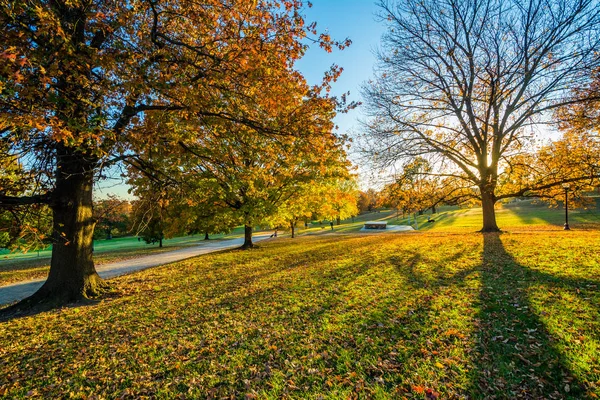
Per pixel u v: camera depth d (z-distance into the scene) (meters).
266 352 4.80
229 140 9.72
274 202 19.11
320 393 3.67
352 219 77.94
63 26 5.98
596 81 14.75
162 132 8.50
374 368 4.09
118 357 5.04
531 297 6.05
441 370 3.92
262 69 6.92
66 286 8.45
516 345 4.35
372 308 6.29
